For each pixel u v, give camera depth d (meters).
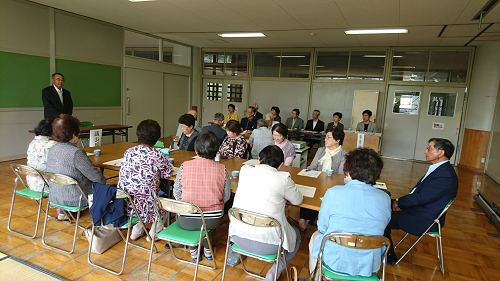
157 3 4.91
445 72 7.12
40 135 2.83
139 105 7.76
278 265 1.92
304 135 7.00
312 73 8.29
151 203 2.29
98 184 2.12
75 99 6.18
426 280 2.37
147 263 2.37
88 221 3.00
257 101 9.02
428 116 7.32
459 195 4.67
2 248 2.45
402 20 5.11
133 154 2.25
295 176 2.72
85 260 2.36
